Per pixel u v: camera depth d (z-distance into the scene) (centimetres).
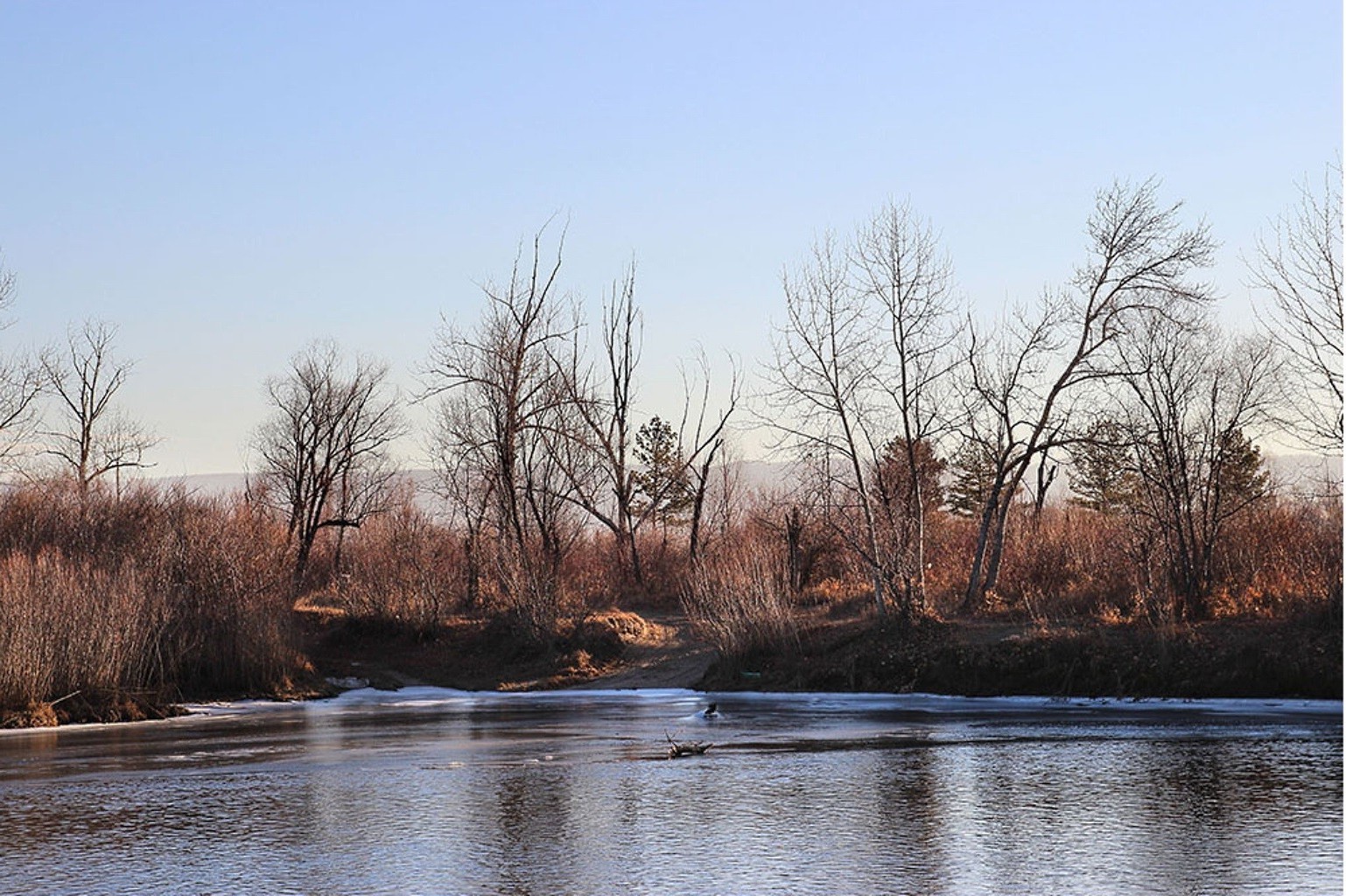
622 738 3231
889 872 1752
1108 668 4000
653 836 2006
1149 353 4872
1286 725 3225
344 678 4984
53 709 3744
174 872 1808
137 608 4141
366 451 7706
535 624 5169
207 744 3197
